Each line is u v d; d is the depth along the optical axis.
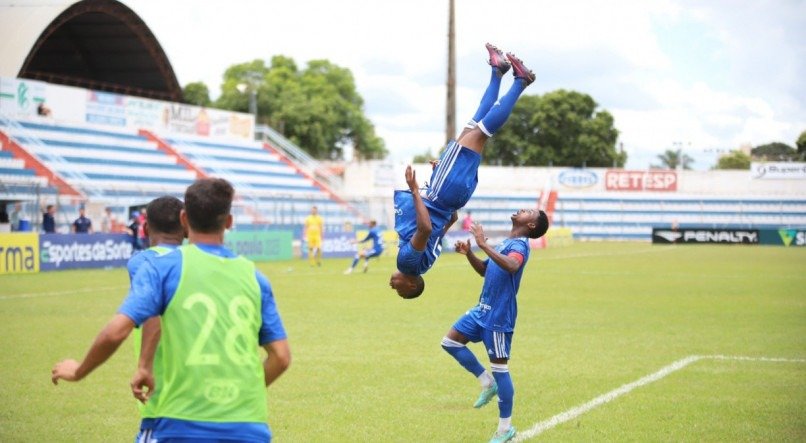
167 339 4.07
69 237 26.50
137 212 29.06
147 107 43.34
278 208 42.12
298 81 73.25
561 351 11.98
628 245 53.66
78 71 49.06
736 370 10.56
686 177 64.38
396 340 12.84
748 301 19.05
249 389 4.09
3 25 40.12
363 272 27.53
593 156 73.94
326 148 68.06
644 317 15.98
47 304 17.03
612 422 7.96
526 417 8.18
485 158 76.19
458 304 18.08
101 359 3.99
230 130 48.44
